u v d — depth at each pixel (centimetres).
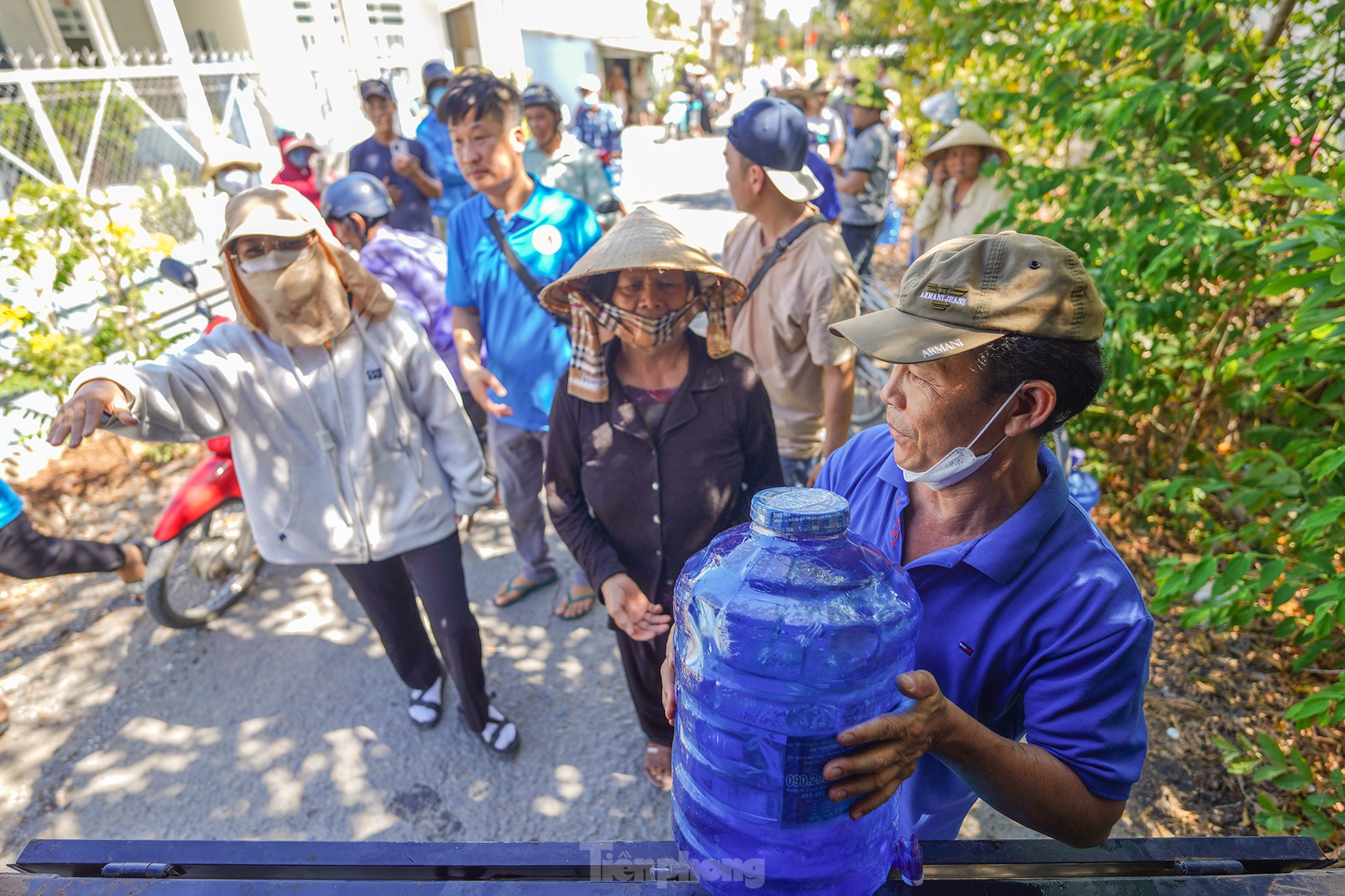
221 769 277
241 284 208
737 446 197
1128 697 102
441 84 688
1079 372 98
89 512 435
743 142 259
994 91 393
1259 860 99
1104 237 315
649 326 181
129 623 351
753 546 102
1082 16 374
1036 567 107
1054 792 99
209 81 707
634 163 1620
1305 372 239
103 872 94
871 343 104
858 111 605
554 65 1741
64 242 454
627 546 203
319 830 254
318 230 205
